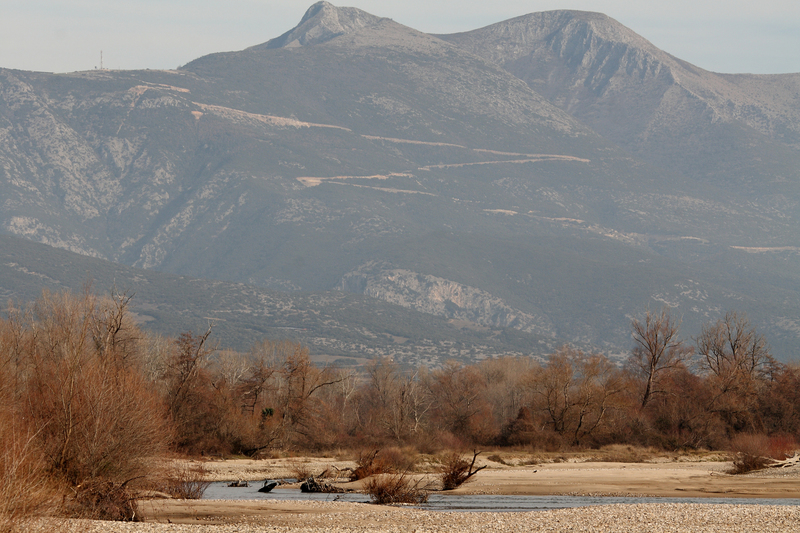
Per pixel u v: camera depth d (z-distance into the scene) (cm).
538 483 8344
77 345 6247
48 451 5166
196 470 7506
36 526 3966
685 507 5744
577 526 4856
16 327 9238
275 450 12119
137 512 5256
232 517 5341
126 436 5541
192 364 11844
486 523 5041
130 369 7194
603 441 15150
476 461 11406
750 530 4675
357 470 8556
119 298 11462
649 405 16725
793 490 7538
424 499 6881
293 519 5238
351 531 4634
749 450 10000
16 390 6238
